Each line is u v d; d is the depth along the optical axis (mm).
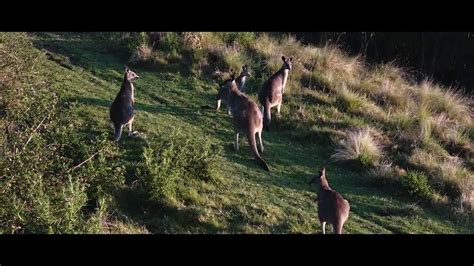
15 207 22125
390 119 37344
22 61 31547
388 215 28281
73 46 42594
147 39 43031
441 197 30172
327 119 36375
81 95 34750
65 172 24859
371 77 44000
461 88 47656
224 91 35500
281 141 34219
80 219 23328
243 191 27969
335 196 24609
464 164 34062
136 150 29547
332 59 43938
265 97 34656
